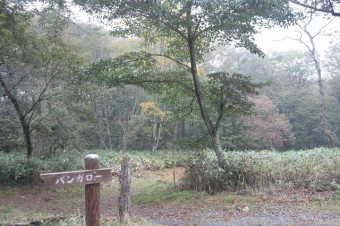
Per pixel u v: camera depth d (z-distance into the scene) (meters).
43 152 16.28
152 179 16.75
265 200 8.72
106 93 18.17
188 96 12.69
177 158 20.92
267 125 26.56
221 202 9.02
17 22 12.23
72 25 23.20
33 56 12.70
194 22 9.64
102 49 24.20
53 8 13.37
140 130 25.16
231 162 10.73
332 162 11.16
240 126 27.23
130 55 11.49
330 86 29.45
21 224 5.89
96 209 3.63
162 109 23.81
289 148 28.92
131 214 6.43
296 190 9.33
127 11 9.85
